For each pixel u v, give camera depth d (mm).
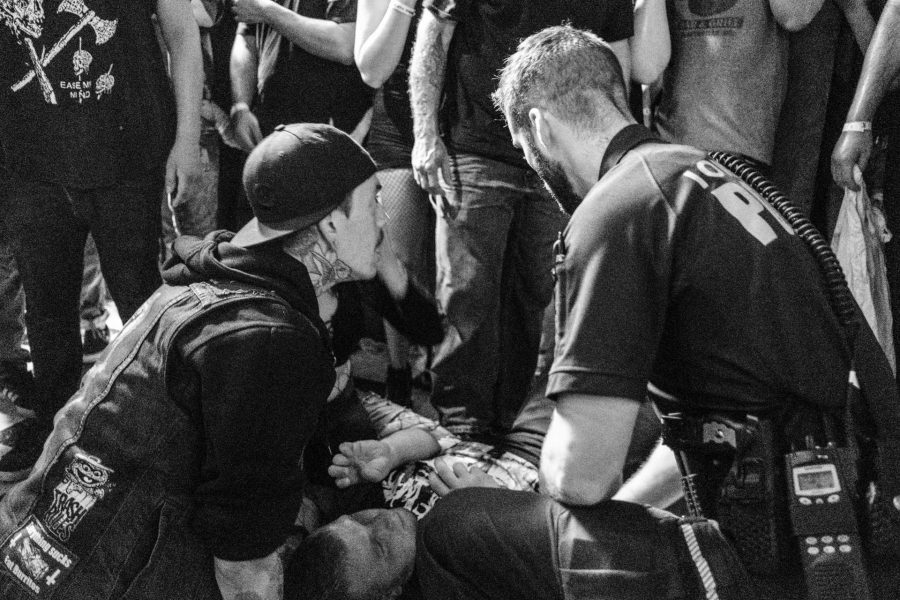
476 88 2959
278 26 3328
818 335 1834
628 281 1805
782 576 1847
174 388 1930
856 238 3139
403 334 2900
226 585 1985
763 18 3150
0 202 2980
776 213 1887
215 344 1875
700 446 1896
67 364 3012
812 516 1786
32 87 2838
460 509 2078
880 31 3074
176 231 3590
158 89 2953
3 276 3029
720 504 1872
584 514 1935
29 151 2867
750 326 1818
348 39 3295
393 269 2799
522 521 1998
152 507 1995
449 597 2104
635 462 2744
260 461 1905
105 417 1999
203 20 3480
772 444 1828
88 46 2832
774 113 3223
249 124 3488
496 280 3049
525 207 3061
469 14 2939
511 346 3166
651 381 1965
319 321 2006
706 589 1828
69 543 2004
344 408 2639
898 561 1857
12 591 2059
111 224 2957
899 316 3258
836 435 1850
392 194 3307
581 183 2000
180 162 3043
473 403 3086
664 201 1832
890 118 3189
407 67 3326
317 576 2182
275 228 2021
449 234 3041
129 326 2039
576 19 2941
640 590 1866
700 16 3174
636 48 3146
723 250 1812
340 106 3396
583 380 1797
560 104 1971
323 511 2596
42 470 2068
